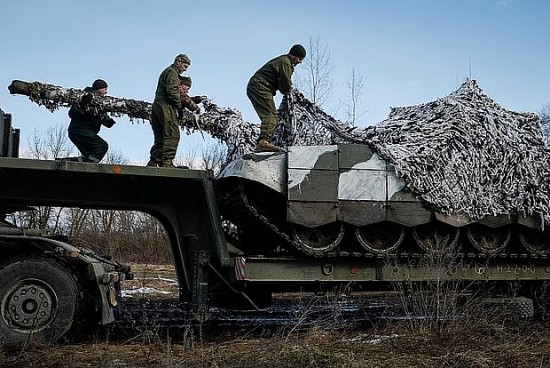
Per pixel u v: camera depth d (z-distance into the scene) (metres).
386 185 7.96
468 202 8.30
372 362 5.95
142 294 13.05
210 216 7.65
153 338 7.18
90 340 7.26
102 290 7.15
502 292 8.92
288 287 8.38
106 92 8.98
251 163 7.69
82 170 7.28
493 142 8.62
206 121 9.05
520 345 6.63
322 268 7.98
